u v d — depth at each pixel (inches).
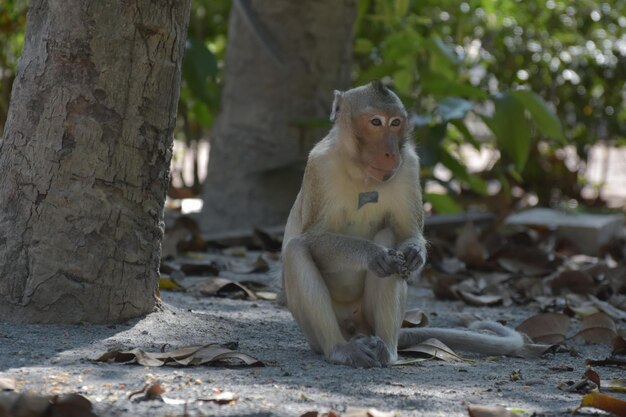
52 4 319.6
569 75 754.8
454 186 766.5
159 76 327.3
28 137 320.2
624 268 481.1
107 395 244.1
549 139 786.8
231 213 594.6
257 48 589.3
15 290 318.3
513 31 744.3
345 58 600.4
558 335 358.9
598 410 252.1
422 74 602.5
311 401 248.1
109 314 324.2
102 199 320.2
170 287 422.9
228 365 288.8
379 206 324.2
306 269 307.6
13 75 712.4
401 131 318.7
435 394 265.3
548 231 645.3
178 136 849.5
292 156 588.7
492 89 776.9
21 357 278.1
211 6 773.3
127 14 318.3
